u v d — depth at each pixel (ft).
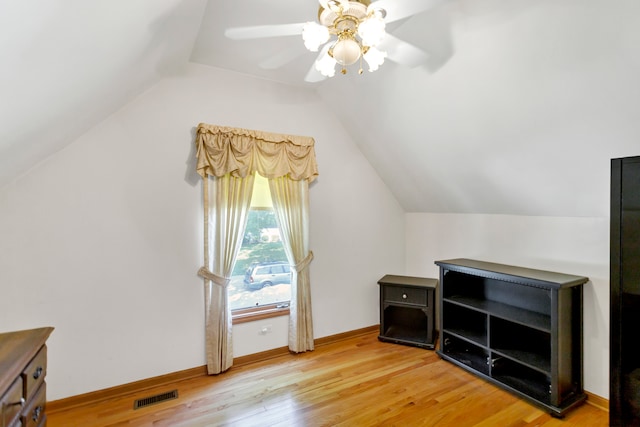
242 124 9.14
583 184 6.93
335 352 10.05
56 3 2.82
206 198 8.51
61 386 7.15
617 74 5.06
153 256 8.09
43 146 6.20
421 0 5.63
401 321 11.60
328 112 10.71
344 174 11.09
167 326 8.25
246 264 9.57
